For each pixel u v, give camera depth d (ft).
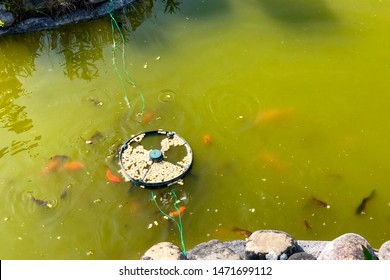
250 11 18.62
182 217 13.78
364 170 14.51
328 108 15.81
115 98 16.21
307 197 14.03
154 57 17.34
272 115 15.64
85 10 18.61
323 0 18.85
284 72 16.72
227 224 13.65
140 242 13.43
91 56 17.56
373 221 13.61
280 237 11.93
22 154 15.07
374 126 15.39
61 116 15.89
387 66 16.80
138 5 18.99
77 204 14.07
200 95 16.19
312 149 14.93
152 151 14.69
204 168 14.60
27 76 17.12
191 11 18.75
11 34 18.25
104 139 15.26
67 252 13.34
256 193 14.14
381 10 18.42
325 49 17.31
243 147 14.99
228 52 17.35
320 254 11.84
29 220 13.87
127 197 14.14
